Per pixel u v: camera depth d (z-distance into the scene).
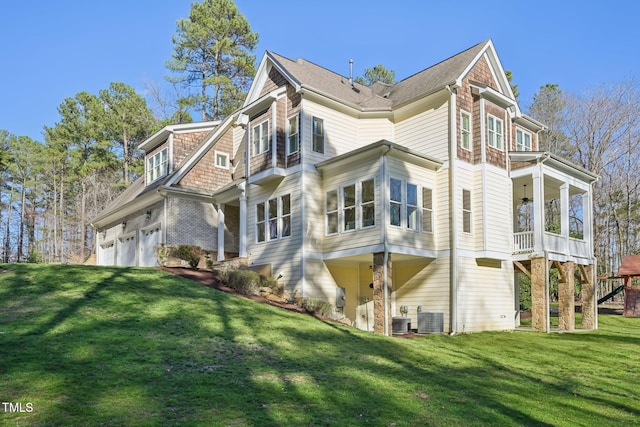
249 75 41.19
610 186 35.25
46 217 50.09
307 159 16.73
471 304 16.05
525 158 17.70
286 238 16.86
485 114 17.28
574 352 12.45
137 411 5.55
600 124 35.12
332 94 18.00
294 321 12.05
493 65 18.83
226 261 18.64
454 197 16.12
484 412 6.57
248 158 18.80
